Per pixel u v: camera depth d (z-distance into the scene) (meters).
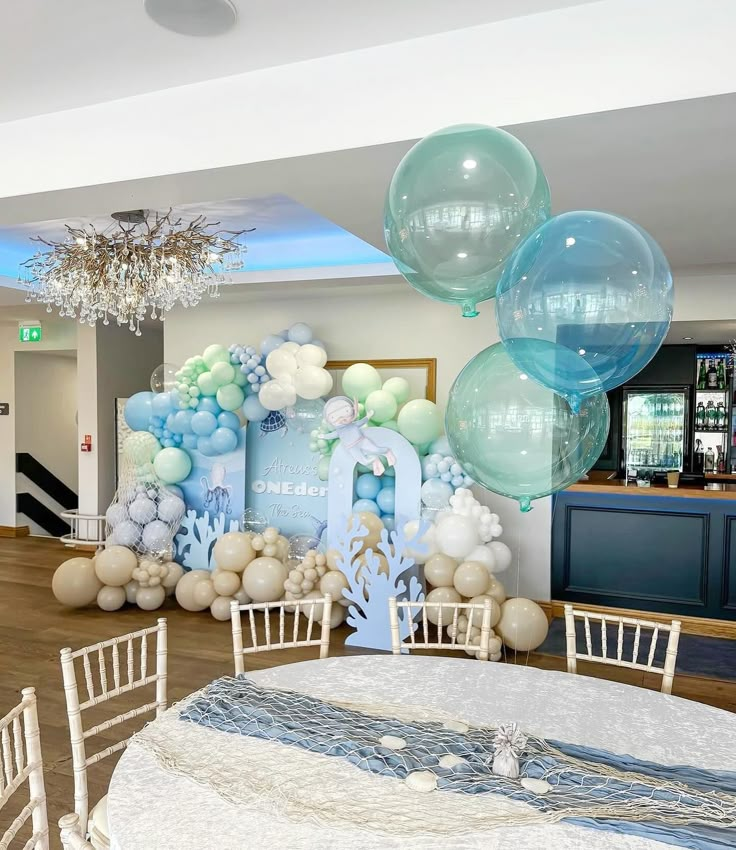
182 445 5.93
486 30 2.30
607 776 1.53
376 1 2.14
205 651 4.53
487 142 1.39
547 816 1.39
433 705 1.94
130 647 2.23
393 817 1.38
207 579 5.36
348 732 1.73
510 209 1.37
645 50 2.13
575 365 1.36
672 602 5.19
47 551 7.71
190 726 1.79
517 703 1.96
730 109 2.15
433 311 5.70
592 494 5.37
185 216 4.66
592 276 1.30
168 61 2.52
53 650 4.51
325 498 5.79
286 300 6.16
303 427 5.45
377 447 5.12
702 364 7.31
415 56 2.39
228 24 2.25
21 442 8.68
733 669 4.40
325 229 5.06
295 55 2.48
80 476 7.77
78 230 4.11
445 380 5.68
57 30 2.30
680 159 2.58
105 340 7.82
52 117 2.97
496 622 4.38
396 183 1.45
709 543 5.07
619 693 2.05
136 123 2.81
